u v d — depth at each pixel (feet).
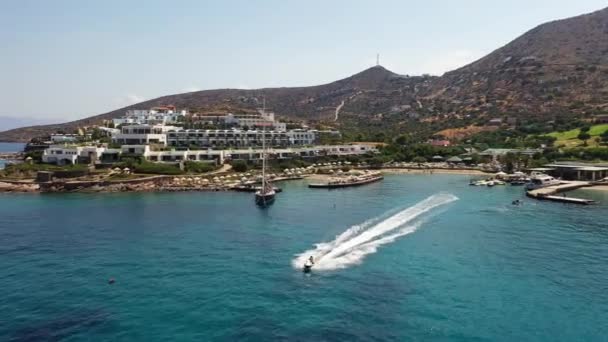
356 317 177.99
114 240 285.23
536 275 223.10
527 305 189.37
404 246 272.51
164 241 282.97
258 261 243.19
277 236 295.07
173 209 394.11
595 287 208.23
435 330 168.45
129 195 481.05
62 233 303.27
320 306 187.32
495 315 180.34
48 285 209.97
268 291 202.59
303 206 411.13
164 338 161.58
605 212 385.09
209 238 289.94
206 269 230.89
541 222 342.23
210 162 648.79
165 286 208.64
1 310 183.52
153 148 655.76
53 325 171.01
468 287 208.13
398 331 167.53
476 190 526.57
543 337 164.04
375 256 252.21
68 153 590.14
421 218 353.72
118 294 199.72
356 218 353.31
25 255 254.47
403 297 196.75
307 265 229.86
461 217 360.28
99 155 604.49
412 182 615.57
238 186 526.16
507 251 262.67
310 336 163.12
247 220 345.92
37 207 403.13
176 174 576.20
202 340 160.25
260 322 173.47
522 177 613.93
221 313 180.86
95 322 173.37
